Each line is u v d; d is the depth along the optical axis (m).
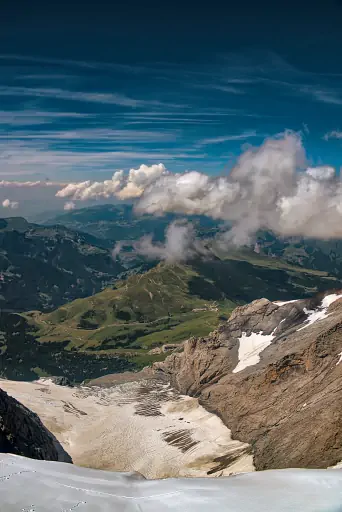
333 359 141.38
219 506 28.20
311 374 143.00
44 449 122.50
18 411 128.38
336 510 27.73
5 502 28.56
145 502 29.12
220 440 141.50
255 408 146.62
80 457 136.25
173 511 27.48
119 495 30.42
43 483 31.84
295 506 27.94
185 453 133.88
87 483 32.66
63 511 27.56
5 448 104.81
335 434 96.12
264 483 32.25
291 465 97.88
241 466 114.81
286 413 132.62
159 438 147.75
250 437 135.38
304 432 105.38
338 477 32.88
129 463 131.12
